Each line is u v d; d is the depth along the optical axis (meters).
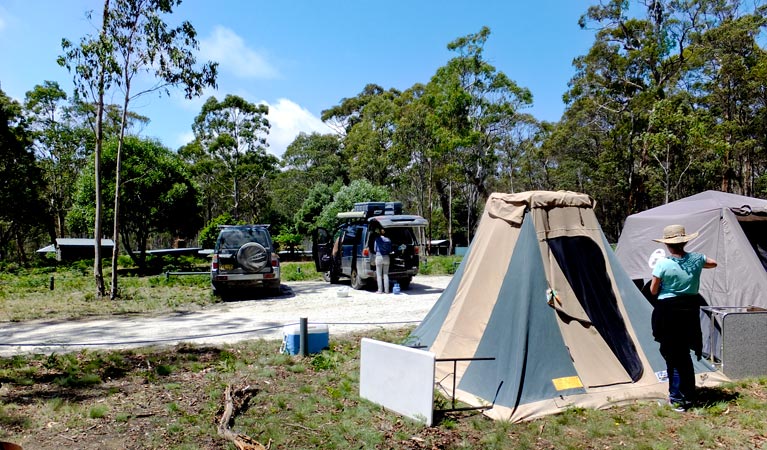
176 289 16.11
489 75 37.12
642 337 5.69
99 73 13.23
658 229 7.89
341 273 15.88
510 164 47.31
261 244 13.81
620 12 33.19
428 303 12.10
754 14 30.47
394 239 14.33
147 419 4.88
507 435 4.38
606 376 5.28
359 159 45.12
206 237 33.88
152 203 24.28
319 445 4.30
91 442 4.37
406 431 4.50
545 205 5.82
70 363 6.89
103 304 12.88
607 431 4.43
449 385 5.33
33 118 38.41
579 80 36.19
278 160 51.56
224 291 14.20
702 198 7.86
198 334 8.94
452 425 4.58
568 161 45.06
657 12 32.31
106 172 23.66
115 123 39.25
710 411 4.84
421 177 42.44
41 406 5.21
